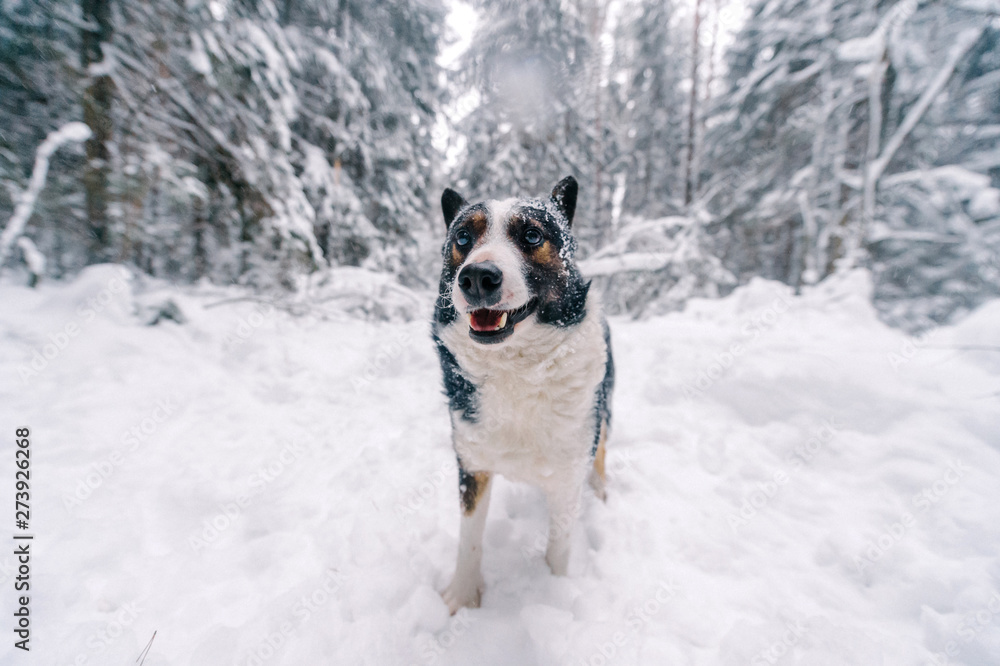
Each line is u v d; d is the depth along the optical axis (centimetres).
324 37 784
